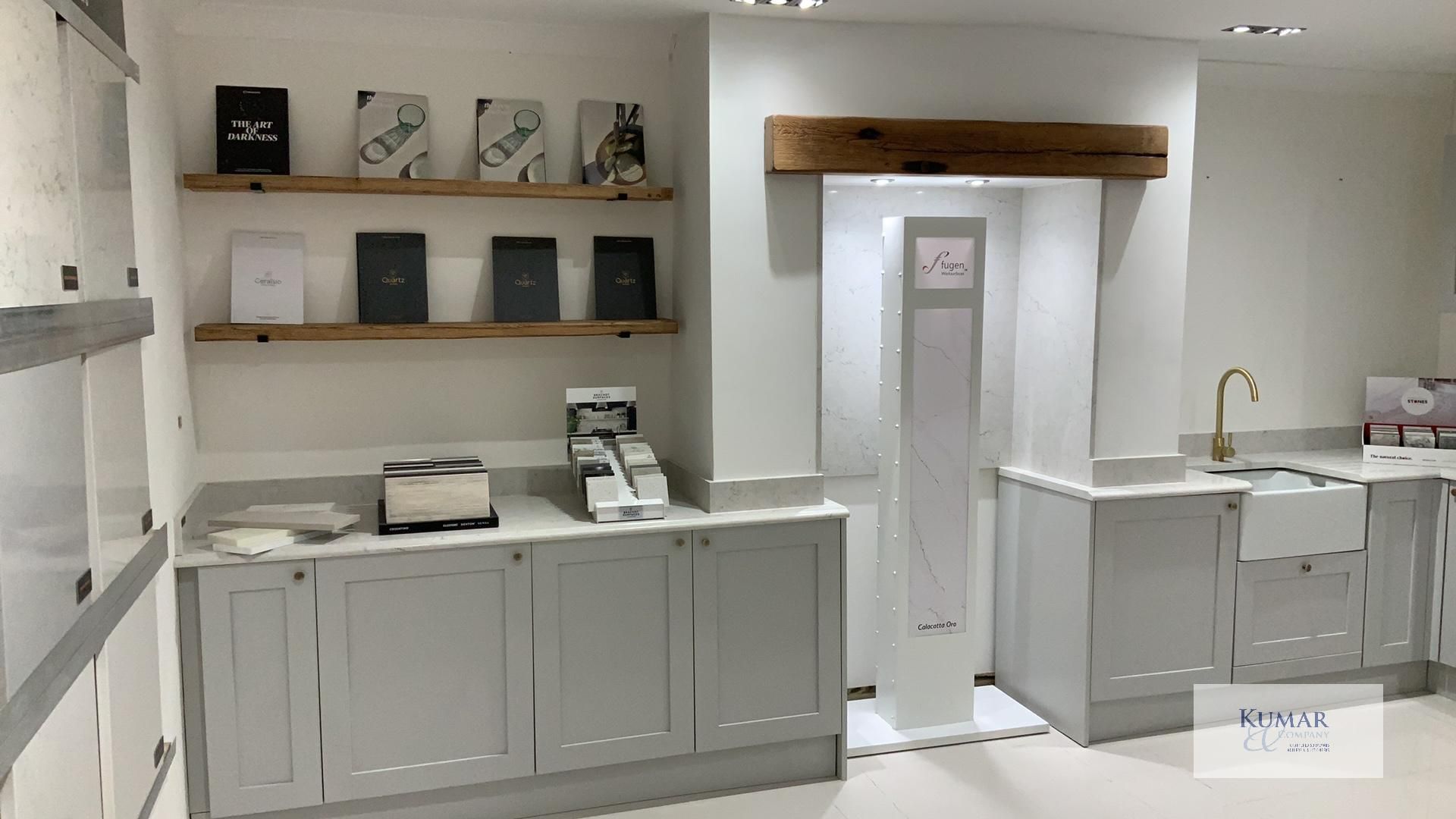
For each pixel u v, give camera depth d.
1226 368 4.27
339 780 2.88
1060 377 3.68
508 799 3.08
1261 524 3.67
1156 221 3.54
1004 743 3.58
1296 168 4.27
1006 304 3.92
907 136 3.20
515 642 2.98
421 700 2.93
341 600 2.83
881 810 3.13
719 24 3.11
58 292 1.59
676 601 3.11
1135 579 3.54
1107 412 3.54
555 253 3.43
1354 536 3.82
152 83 2.66
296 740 2.83
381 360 3.35
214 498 3.20
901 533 3.49
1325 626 3.83
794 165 3.11
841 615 3.30
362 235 3.24
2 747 1.23
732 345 3.21
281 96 3.10
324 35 3.19
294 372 3.27
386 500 2.98
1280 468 4.20
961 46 3.31
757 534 3.18
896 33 3.25
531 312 3.37
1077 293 3.58
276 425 3.27
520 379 3.49
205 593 2.73
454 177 3.35
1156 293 3.57
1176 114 3.56
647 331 3.38
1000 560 4.02
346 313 3.29
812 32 3.18
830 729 3.31
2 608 1.27
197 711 2.76
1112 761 3.45
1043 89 3.40
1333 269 4.38
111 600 1.82
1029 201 3.84
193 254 3.13
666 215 3.58
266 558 2.75
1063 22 3.29
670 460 3.67
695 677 3.16
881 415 3.56
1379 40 3.61
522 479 3.50
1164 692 3.63
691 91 3.29
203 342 3.16
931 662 3.59
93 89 1.85
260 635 2.79
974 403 3.49
